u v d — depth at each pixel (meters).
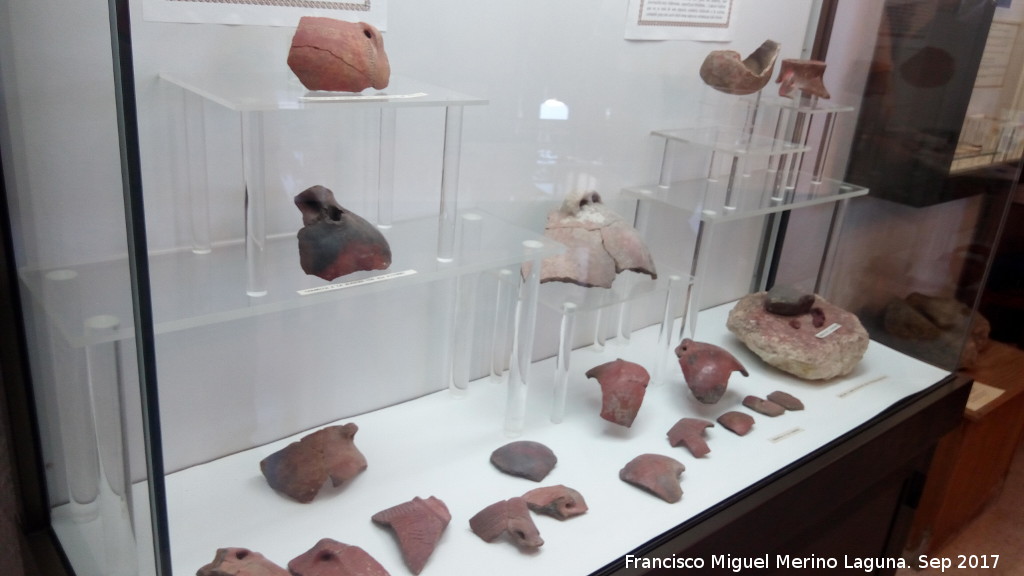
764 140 2.00
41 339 1.10
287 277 1.19
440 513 1.29
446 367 1.73
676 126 1.90
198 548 1.17
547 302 1.58
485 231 1.52
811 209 2.25
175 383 1.31
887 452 1.80
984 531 2.43
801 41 2.10
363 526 1.28
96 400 0.91
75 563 1.16
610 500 1.42
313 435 1.40
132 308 0.76
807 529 1.67
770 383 1.96
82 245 0.96
